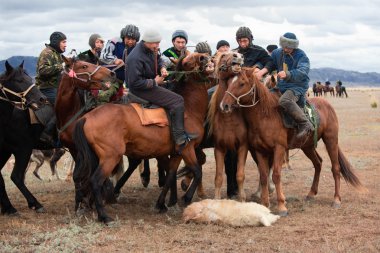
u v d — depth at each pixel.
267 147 8.46
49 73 8.88
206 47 9.51
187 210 8.00
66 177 13.06
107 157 7.63
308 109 8.92
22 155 8.77
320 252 6.45
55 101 8.53
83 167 7.60
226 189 11.27
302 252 6.46
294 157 16.30
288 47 8.67
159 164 10.22
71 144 8.52
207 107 8.94
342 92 74.56
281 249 6.57
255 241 6.98
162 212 8.74
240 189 8.66
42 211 8.77
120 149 7.70
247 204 7.95
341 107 43.97
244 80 8.02
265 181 8.65
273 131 8.34
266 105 8.28
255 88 8.18
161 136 8.15
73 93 8.34
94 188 7.60
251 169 14.09
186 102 8.58
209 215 7.82
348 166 9.62
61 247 6.62
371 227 7.69
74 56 8.25
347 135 22.16
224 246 6.75
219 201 8.00
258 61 9.73
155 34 8.04
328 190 10.88
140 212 8.88
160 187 11.56
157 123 8.05
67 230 7.27
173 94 8.18
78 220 7.89
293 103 8.36
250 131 8.47
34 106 8.05
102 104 8.47
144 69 8.19
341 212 8.73
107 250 6.57
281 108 8.49
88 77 8.10
